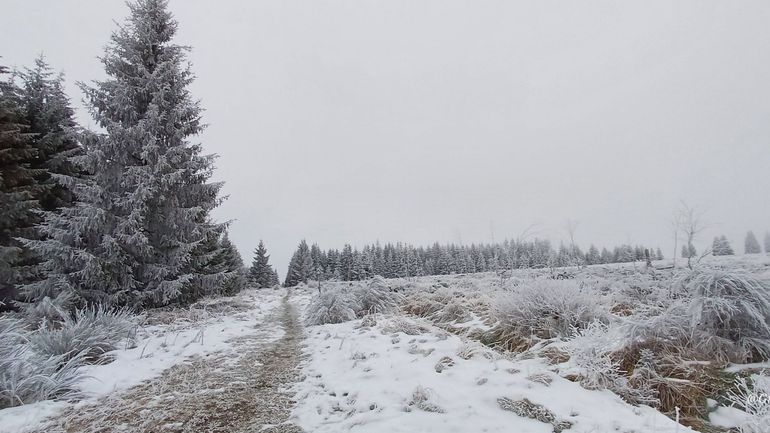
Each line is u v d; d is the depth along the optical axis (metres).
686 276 5.41
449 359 4.93
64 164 12.93
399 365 5.05
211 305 13.17
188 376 5.40
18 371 4.35
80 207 10.02
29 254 11.18
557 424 3.19
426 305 10.85
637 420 3.27
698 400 3.70
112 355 6.17
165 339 7.55
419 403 3.68
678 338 4.60
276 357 6.66
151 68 12.76
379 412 3.63
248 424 3.73
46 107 13.24
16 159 11.36
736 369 4.10
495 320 7.27
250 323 10.86
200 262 12.86
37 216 11.75
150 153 11.38
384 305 11.93
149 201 11.35
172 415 3.97
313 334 8.94
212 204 13.03
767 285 4.63
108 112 11.60
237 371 5.68
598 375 4.01
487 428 3.17
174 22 13.34
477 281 17.22
